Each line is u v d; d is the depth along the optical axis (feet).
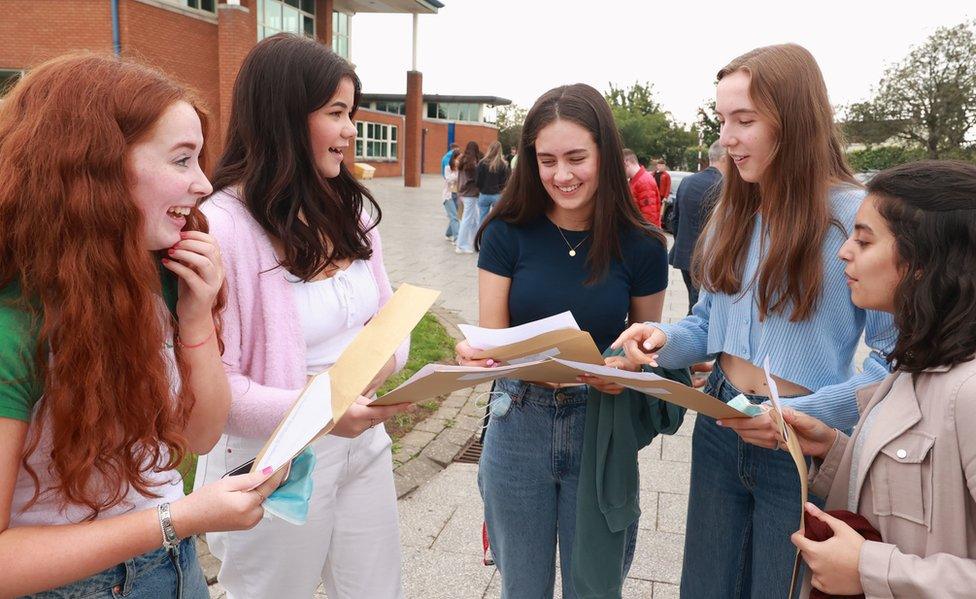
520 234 6.94
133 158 3.56
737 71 5.91
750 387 6.38
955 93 99.81
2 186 3.33
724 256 6.34
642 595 9.16
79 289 3.35
